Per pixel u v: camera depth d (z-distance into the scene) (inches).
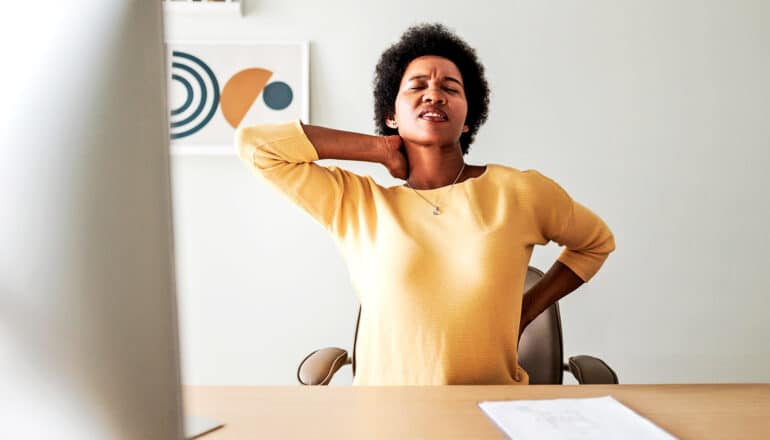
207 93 80.7
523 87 82.8
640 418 25.5
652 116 83.7
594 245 51.4
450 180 48.6
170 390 11.5
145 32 10.4
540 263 81.9
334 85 82.1
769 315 84.2
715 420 25.8
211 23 81.4
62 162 10.0
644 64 83.7
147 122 10.5
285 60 81.2
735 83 84.4
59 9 9.9
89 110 10.1
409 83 48.4
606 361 83.2
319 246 81.9
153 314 11.0
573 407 27.0
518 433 23.4
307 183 46.7
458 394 29.9
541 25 83.0
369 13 82.1
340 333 82.1
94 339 10.6
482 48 82.7
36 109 9.9
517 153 83.0
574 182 83.3
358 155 48.4
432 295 42.2
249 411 26.8
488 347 41.9
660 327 83.5
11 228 10.1
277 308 81.9
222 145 80.5
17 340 10.4
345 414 26.5
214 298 81.4
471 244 43.4
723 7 84.1
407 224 44.9
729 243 84.2
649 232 83.7
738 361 84.0
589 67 83.4
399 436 23.6
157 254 10.9
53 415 10.8
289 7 81.9
